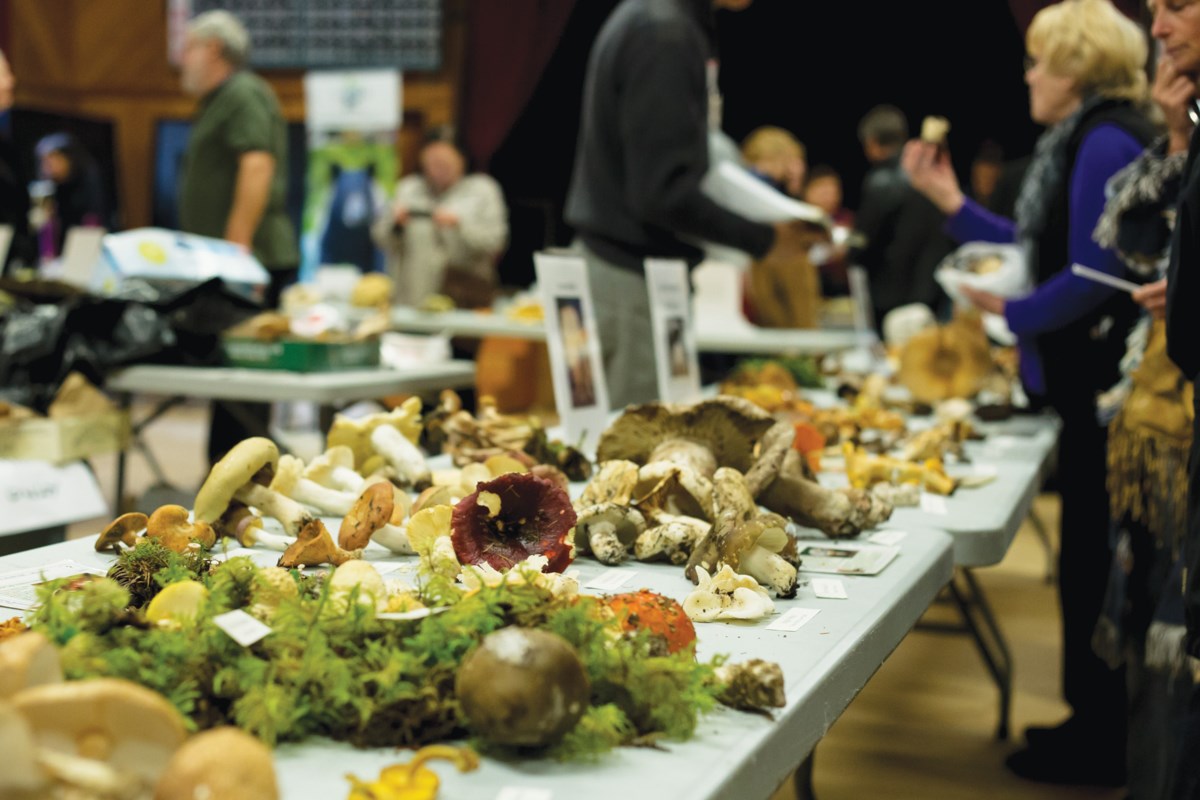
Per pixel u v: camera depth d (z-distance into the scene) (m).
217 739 0.61
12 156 4.12
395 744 0.78
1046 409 3.08
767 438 1.53
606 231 2.70
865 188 6.61
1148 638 1.90
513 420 1.87
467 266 6.28
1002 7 8.84
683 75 2.52
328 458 1.57
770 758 0.83
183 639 0.80
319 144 7.73
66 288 3.34
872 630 1.10
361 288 5.05
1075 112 2.45
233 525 1.34
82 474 2.63
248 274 3.55
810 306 6.00
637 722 0.82
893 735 2.89
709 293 5.55
